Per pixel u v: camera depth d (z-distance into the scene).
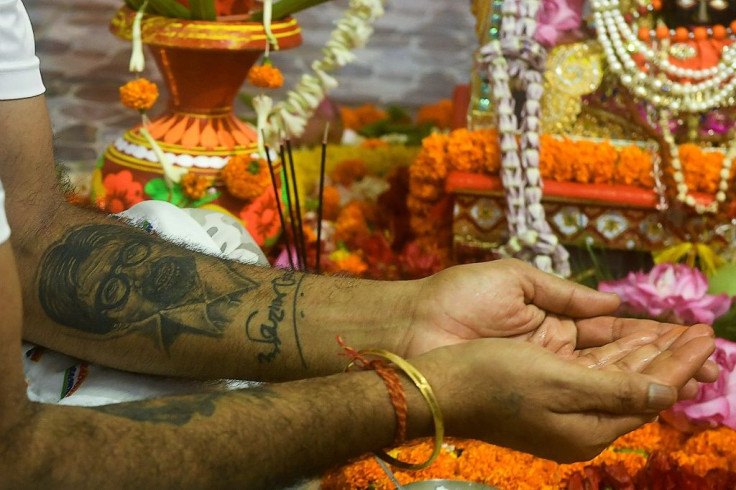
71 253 1.14
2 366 0.79
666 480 1.30
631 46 1.78
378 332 1.15
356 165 2.33
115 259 1.14
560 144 1.81
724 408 1.38
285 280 1.18
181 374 1.14
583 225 1.84
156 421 0.86
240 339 1.13
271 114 1.91
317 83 1.88
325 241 1.96
